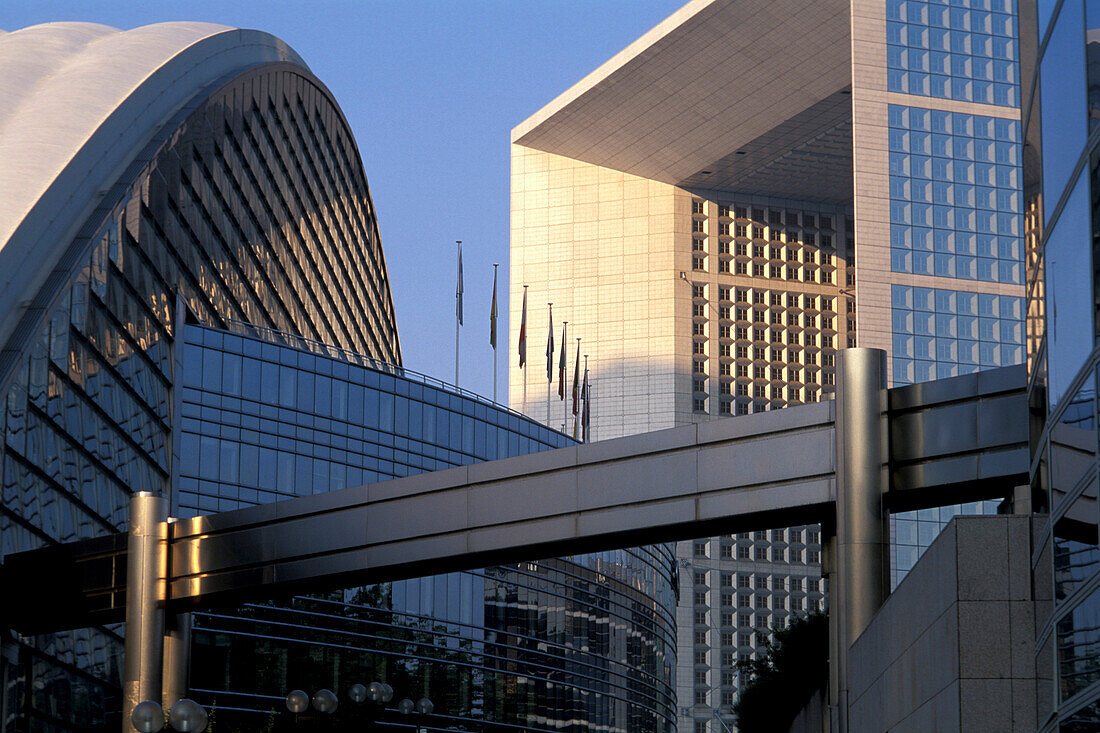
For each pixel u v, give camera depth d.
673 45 117.06
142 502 44.41
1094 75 14.52
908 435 32.00
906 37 104.62
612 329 137.88
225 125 72.94
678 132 130.50
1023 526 17.56
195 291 66.19
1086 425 14.74
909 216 101.69
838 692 31.12
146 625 43.50
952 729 17.80
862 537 31.58
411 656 67.25
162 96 66.38
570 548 38.19
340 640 64.31
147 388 58.62
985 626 17.39
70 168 54.50
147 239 59.56
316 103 93.12
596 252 140.12
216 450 64.44
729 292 138.12
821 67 115.25
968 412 31.08
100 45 72.44
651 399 134.62
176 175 64.19
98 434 52.16
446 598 69.94
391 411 73.25
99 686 52.03
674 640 97.94
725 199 140.25
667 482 35.44
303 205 88.12
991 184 103.44
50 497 46.72
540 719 73.88
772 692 69.44
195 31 77.81
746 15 110.69
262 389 67.38
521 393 139.25
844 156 131.75
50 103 61.06
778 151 131.25
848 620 31.25
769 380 136.50
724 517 34.25
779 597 131.50
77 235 52.94
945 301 100.88
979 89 104.75
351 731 59.72
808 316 139.12
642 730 85.44
